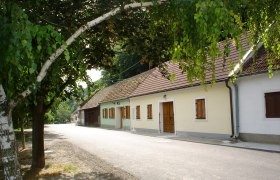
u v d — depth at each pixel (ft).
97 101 162.61
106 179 31.24
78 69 21.48
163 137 73.61
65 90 32.71
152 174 33.47
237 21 15.80
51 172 34.68
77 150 55.31
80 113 212.84
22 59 14.53
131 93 106.63
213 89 64.59
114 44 28.32
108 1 20.58
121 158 44.83
